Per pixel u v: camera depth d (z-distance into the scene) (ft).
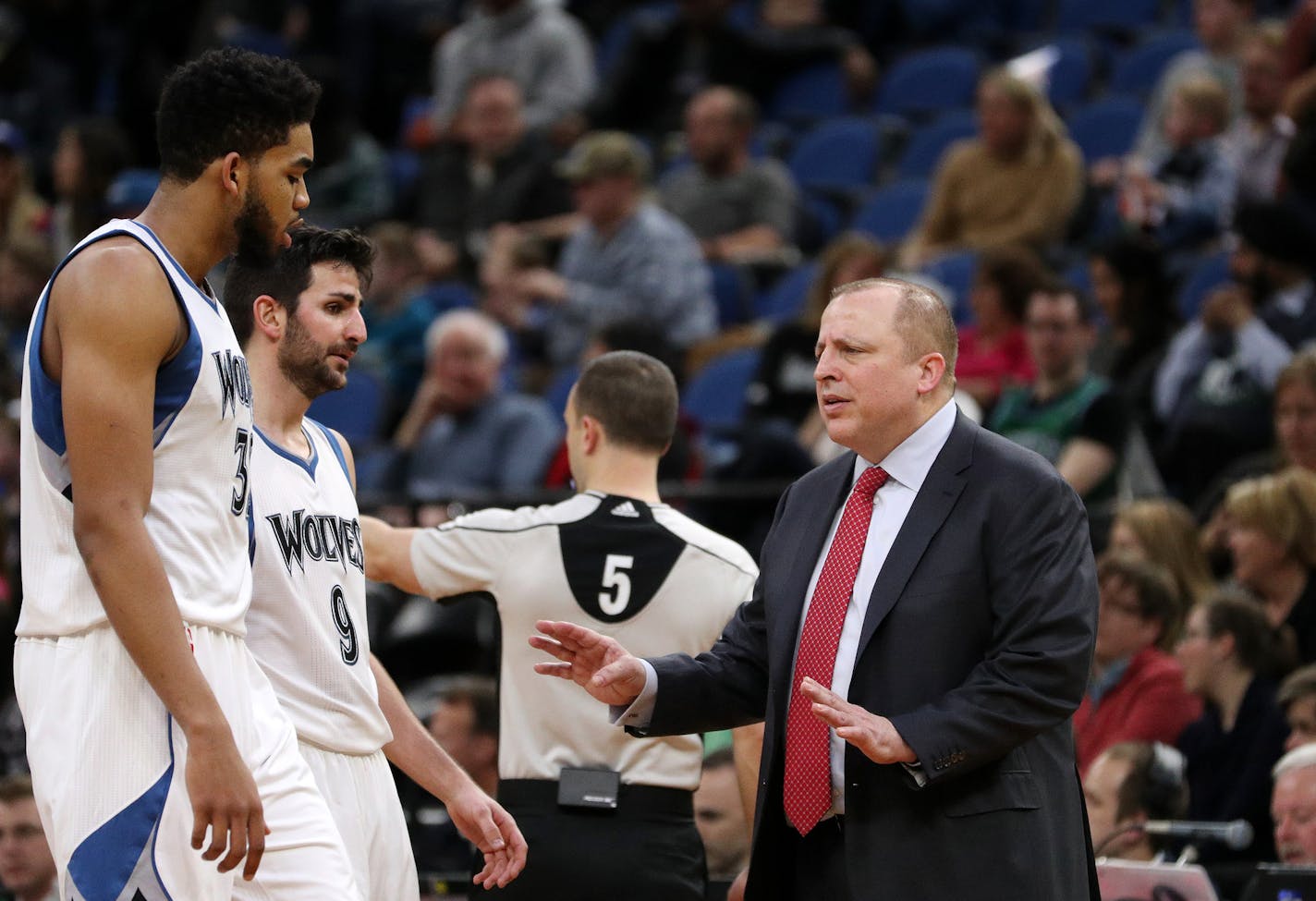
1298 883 42.24
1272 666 57.47
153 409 32.86
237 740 33.60
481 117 114.62
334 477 40.22
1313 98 83.92
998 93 95.30
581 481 45.11
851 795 36.17
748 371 89.04
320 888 34.37
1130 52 116.06
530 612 43.01
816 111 123.75
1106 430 69.26
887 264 85.87
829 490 39.09
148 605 31.37
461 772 40.47
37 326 32.65
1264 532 60.44
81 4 140.26
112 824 31.96
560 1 142.92
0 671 68.85
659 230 94.94
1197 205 90.84
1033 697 34.86
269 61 34.06
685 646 42.88
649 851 41.96
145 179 96.07
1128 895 44.24
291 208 34.53
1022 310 77.10
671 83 125.18
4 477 79.87
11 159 113.29
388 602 72.79
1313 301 74.90
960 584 36.22
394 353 99.81
